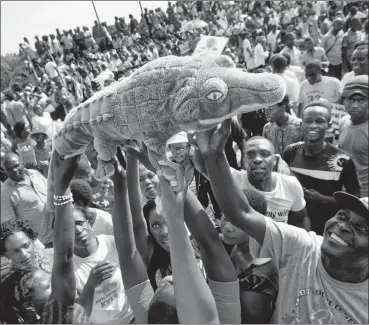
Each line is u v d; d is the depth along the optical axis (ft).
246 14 61.52
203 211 6.01
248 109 5.06
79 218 9.43
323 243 6.34
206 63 5.24
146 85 5.41
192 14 56.85
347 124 14.17
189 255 5.20
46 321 6.26
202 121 5.17
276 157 12.17
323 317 6.33
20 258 8.14
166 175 5.36
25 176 15.01
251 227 6.35
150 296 6.96
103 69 44.32
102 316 8.99
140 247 8.13
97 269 7.56
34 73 56.29
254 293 6.36
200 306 5.13
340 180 11.84
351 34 28.94
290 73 20.40
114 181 6.54
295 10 56.03
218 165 5.70
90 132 5.91
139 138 5.70
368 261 6.21
